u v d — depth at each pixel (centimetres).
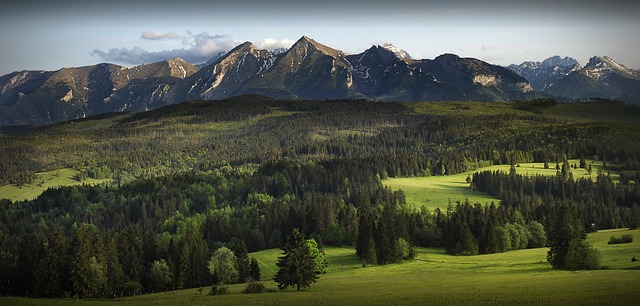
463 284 10062
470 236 16488
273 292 10856
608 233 17512
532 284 9450
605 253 13325
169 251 16075
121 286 13712
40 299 10338
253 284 11250
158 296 11506
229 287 12381
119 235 17525
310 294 9925
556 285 9138
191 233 17475
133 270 14650
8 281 14388
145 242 16375
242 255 14650
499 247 16475
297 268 11138
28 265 14512
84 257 13338
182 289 13638
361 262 15250
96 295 13212
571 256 11519
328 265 15125
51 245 14912
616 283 8881
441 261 14762
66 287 13475
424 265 14125
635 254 12719
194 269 14375
